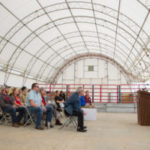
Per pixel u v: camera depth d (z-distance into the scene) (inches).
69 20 665.6
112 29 653.9
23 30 620.4
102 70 1111.0
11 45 636.1
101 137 221.8
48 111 291.9
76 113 267.4
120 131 266.7
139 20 479.2
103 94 1077.8
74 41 890.7
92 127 303.6
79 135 232.2
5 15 513.0
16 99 321.1
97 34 774.5
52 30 713.6
